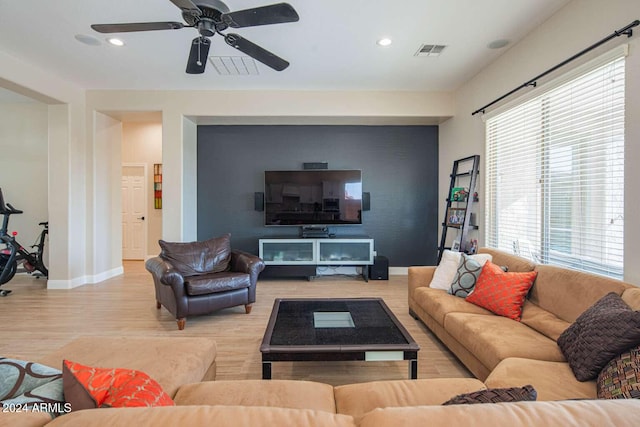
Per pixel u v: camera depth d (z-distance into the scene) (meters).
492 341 1.86
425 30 3.01
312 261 5.06
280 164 5.36
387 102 4.70
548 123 2.84
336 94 4.68
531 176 3.07
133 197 6.71
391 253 5.43
